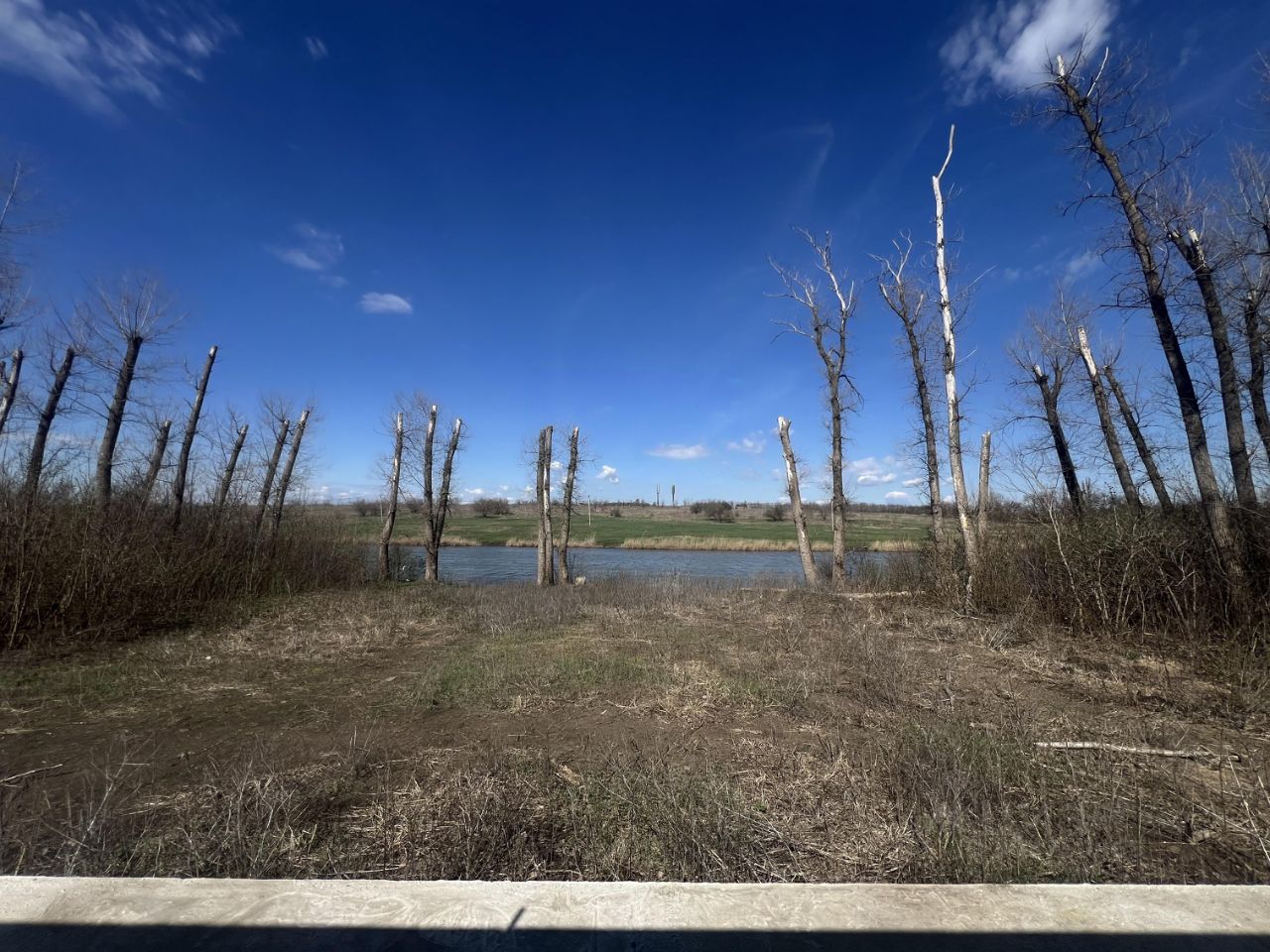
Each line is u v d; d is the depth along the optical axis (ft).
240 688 25.62
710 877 10.85
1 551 34.78
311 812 13.46
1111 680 26.11
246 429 66.28
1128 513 40.14
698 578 72.69
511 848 11.87
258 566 60.54
